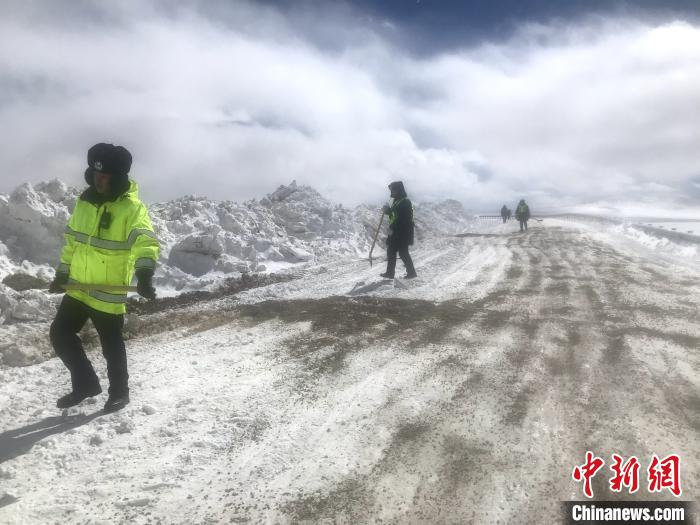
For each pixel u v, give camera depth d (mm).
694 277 9406
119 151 3191
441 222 47250
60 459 2926
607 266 11117
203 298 8258
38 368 4359
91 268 3311
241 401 3773
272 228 15359
